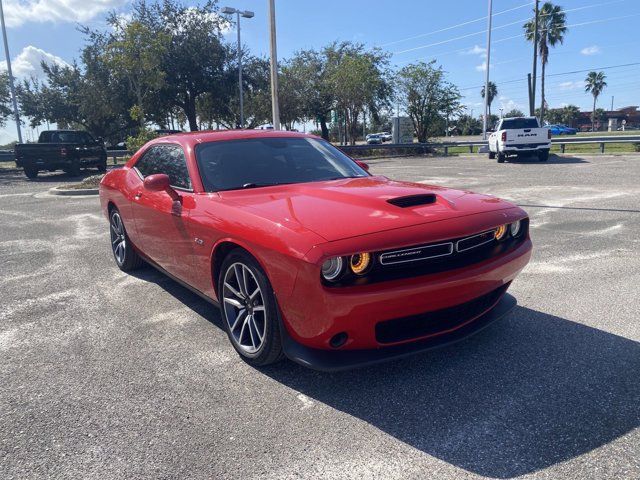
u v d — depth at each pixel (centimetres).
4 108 2998
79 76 3731
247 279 316
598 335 351
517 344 341
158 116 3362
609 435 240
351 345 273
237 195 352
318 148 449
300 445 242
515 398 275
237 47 3180
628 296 425
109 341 371
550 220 749
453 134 7144
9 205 1143
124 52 1784
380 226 271
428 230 274
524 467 220
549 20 4384
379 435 247
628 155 2002
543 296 432
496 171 1564
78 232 792
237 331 337
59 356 348
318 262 251
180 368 324
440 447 236
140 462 233
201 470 226
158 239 427
